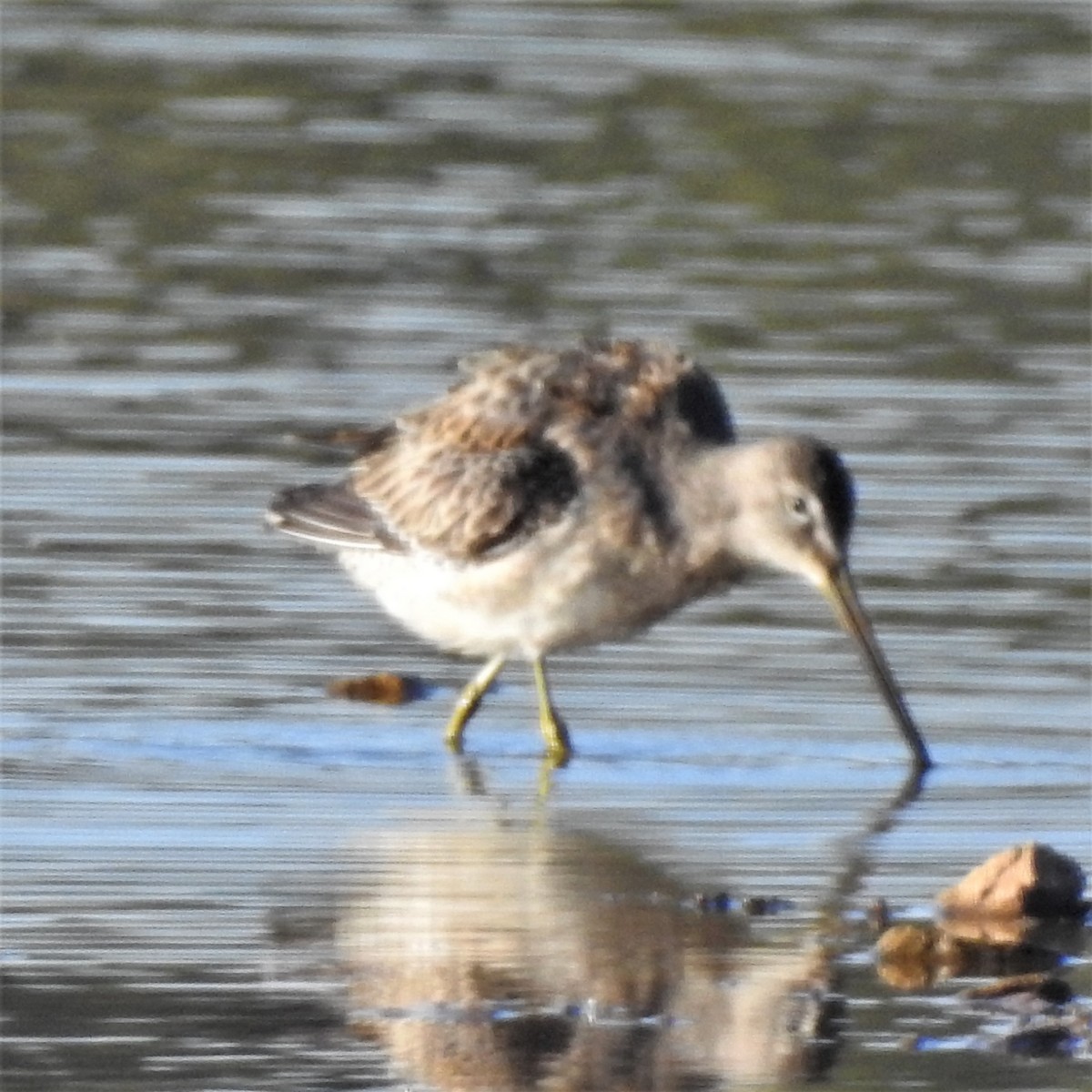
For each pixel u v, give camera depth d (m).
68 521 17.89
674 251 23.84
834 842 13.23
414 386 20.44
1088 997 11.24
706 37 29.48
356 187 25.38
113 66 28.38
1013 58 28.86
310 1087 10.10
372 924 11.84
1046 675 15.70
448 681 16.03
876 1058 10.52
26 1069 10.22
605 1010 10.93
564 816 13.60
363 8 30.38
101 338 21.62
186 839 13.04
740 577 15.35
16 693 15.14
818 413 20.08
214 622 16.44
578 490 14.91
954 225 24.61
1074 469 19.06
